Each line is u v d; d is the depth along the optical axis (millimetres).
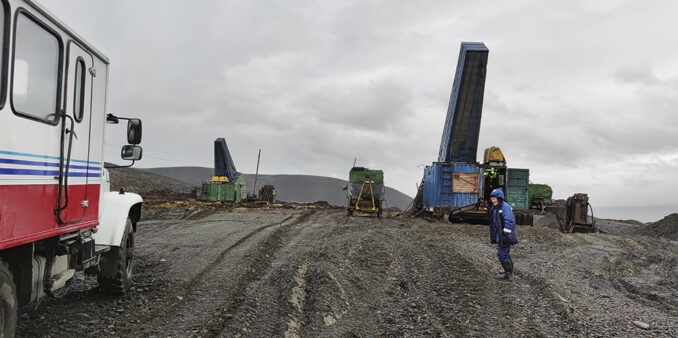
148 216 23578
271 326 5273
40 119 4043
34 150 3963
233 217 24719
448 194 25859
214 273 8273
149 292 6703
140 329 4980
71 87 4707
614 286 9398
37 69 3990
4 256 3891
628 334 5863
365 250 11609
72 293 6328
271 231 16484
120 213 6254
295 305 6113
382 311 6383
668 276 10867
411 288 7848
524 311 6668
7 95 3498
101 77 5555
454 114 25875
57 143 4414
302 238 15047
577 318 6398
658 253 14859
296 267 8492
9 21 3480
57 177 4422
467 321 6020
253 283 7680
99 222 5711
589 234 21000
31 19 3838
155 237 13789
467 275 8969
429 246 13188
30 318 5035
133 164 6445
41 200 4105
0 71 3406
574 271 10523
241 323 5254
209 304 6172
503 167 26016
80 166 4992
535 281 8695
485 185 26656
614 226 40188
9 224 3580
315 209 36906
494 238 8953
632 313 6996
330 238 15172
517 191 25859
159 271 8359
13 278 4008
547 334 5680
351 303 6656
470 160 27188
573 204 24234
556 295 7543
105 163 6492
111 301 6070
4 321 3529
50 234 4277
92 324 5027
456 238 16531
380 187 27953
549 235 18703
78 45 4848
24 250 4035
